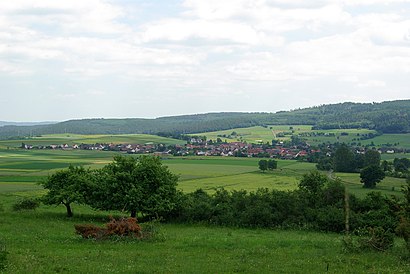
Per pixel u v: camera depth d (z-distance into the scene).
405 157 149.38
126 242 34.38
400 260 28.31
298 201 52.91
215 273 23.91
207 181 122.12
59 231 42.22
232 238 39.44
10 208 65.38
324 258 28.84
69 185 58.91
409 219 31.64
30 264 24.50
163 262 26.59
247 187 106.62
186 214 55.12
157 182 57.50
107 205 56.88
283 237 42.12
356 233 45.81
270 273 24.30
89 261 26.25
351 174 109.00
